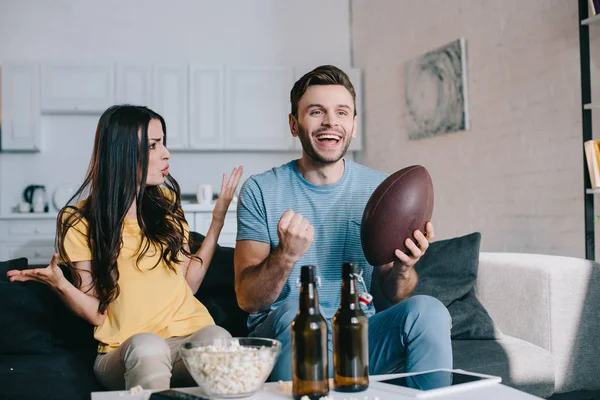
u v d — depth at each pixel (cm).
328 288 190
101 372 188
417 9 461
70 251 198
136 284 199
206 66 543
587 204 269
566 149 315
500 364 215
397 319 159
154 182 211
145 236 208
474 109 390
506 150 361
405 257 163
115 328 196
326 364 123
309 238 151
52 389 188
